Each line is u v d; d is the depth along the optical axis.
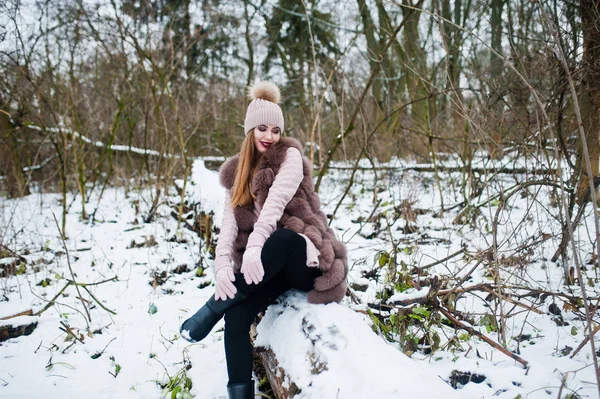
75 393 2.08
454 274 2.49
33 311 2.91
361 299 2.64
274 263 1.88
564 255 2.68
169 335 2.60
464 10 6.15
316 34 14.30
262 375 2.20
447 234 3.87
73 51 5.72
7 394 2.05
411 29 6.79
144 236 4.36
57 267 3.70
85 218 5.24
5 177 6.66
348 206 5.07
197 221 4.40
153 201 5.39
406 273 2.56
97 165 6.45
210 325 1.93
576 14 2.59
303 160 2.17
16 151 6.35
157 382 2.16
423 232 3.95
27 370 2.28
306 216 2.08
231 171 2.24
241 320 1.90
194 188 4.96
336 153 7.15
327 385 1.47
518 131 3.20
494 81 3.39
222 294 1.88
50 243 4.34
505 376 1.85
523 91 3.03
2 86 5.37
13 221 4.93
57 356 2.41
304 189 2.15
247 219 2.13
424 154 6.25
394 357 1.53
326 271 1.96
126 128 7.66
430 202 5.00
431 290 2.27
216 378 2.12
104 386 2.14
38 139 7.18
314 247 1.97
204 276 3.48
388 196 5.31
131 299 3.11
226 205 2.21
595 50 2.53
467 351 2.08
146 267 3.65
